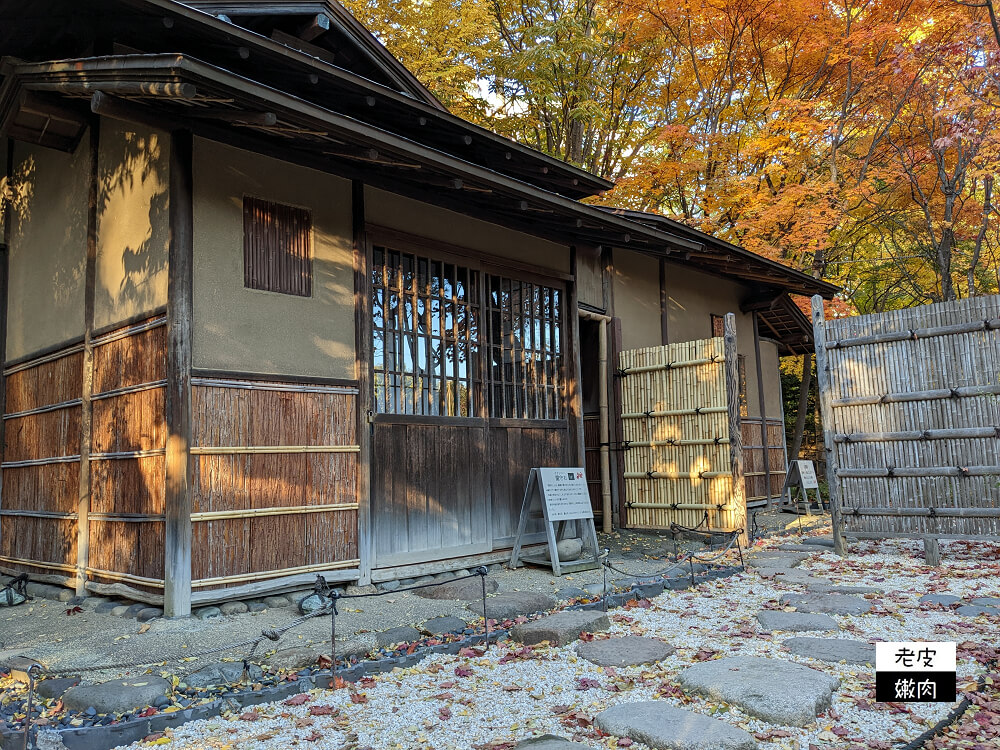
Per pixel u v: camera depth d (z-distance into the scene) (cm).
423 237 661
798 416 1634
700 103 1596
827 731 305
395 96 643
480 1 1361
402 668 400
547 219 751
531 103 1544
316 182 586
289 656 391
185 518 479
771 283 1181
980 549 740
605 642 434
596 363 948
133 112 471
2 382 747
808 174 1494
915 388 667
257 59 578
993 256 1562
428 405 650
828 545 777
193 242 506
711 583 619
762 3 1327
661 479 875
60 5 530
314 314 572
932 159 1380
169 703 337
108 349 577
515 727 316
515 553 679
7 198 764
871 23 1323
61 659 392
